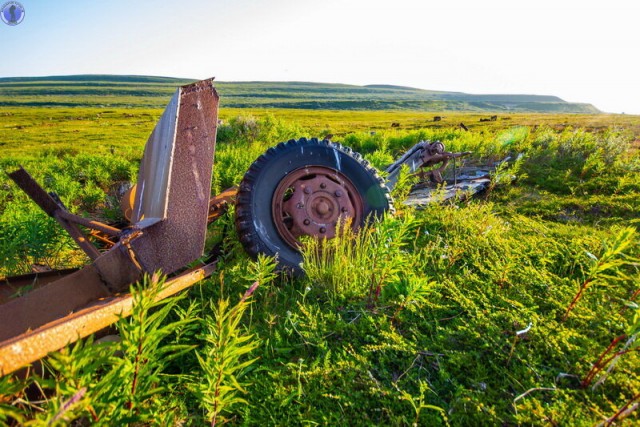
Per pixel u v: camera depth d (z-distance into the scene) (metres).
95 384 1.52
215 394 1.78
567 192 6.89
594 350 2.54
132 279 2.40
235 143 16.91
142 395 1.69
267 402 2.20
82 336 1.66
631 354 2.44
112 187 9.41
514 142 11.52
